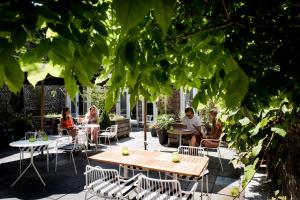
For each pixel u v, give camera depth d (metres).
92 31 1.00
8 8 0.68
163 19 0.44
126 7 0.43
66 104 16.17
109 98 1.12
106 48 0.91
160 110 14.21
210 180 5.96
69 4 0.77
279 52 1.09
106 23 1.32
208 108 10.21
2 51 0.67
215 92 1.29
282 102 1.66
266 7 1.10
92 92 13.81
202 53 1.31
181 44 1.35
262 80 1.07
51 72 0.99
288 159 2.03
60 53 0.80
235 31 1.13
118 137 12.05
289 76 1.06
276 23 1.08
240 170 6.48
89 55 0.88
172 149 9.44
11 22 0.67
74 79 0.89
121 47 0.92
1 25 0.66
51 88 15.91
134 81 1.11
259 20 1.14
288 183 2.17
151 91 1.65
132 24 0.43
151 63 1.18
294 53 1.07
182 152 6.07
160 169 4.30
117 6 0.43
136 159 4.92
